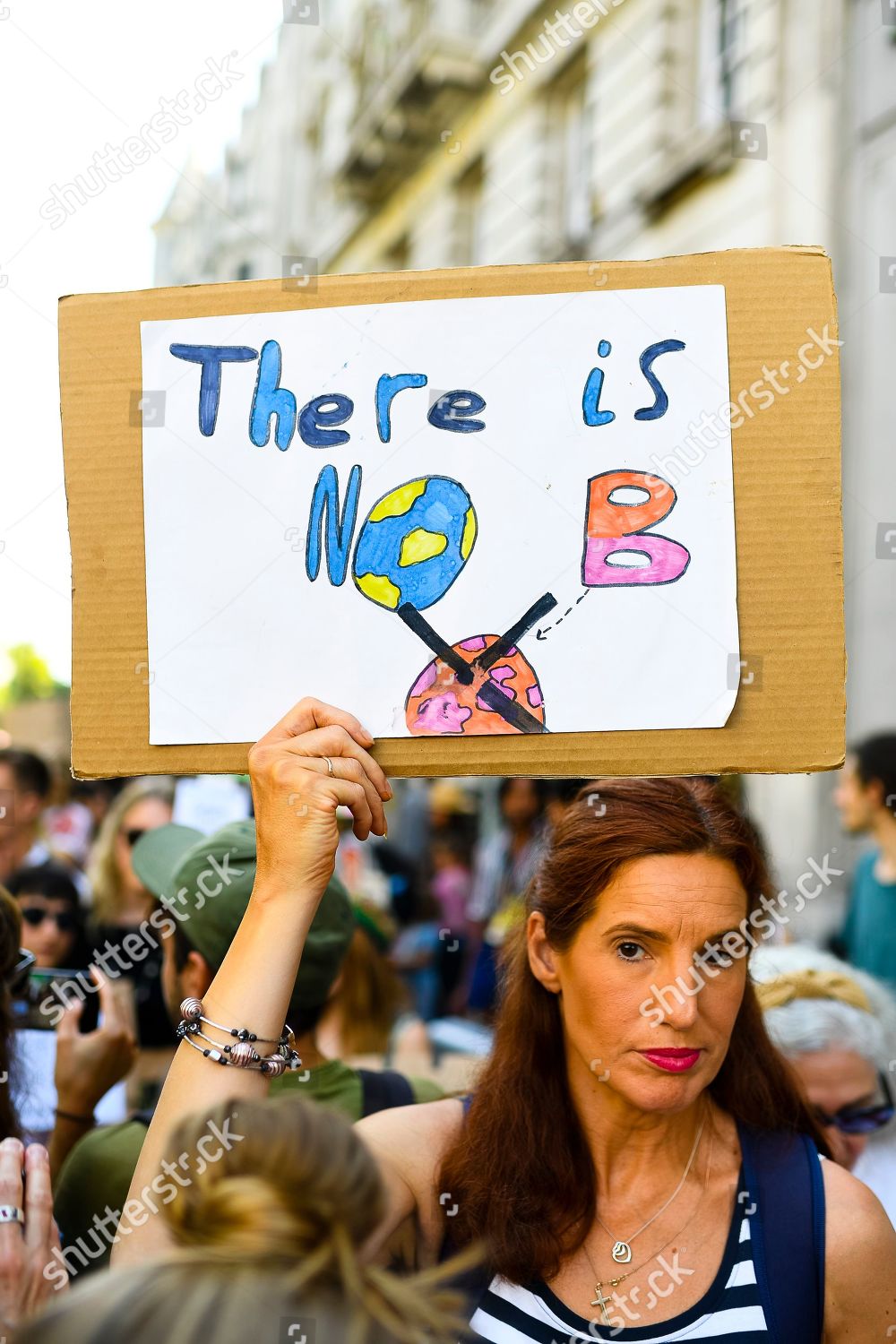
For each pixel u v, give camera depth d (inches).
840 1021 73.5
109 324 54.7
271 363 53.9
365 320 53.7
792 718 50.3
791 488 51.2
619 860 49.8
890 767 125.5
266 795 49.0
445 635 51.8
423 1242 52.9
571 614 51.5
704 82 281.1
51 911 129.4
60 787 242.8
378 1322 31.2
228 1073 46.3
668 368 52.2
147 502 53.6
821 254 52.0
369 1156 34.9
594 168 319.6
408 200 426.6
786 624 50.7
